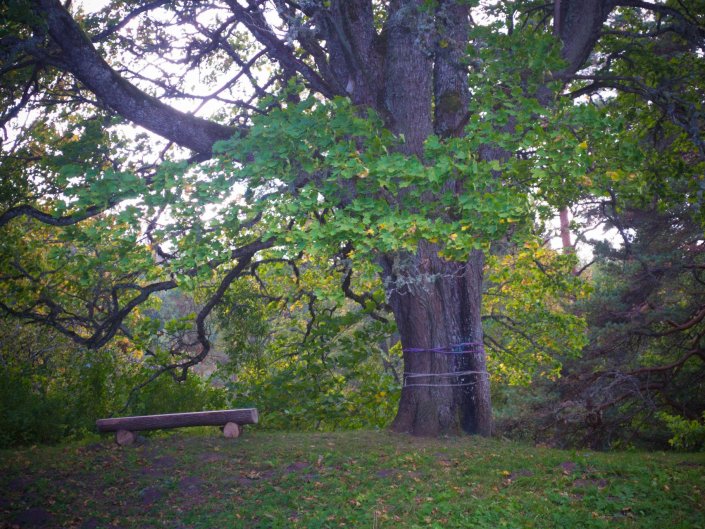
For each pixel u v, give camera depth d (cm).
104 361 1585
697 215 1321
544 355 1816
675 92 1327
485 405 1207
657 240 2273
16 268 1407
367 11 1209
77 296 1484
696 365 1862
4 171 1258
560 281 1711
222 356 3278
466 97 1236
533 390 2330
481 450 1055
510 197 930
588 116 965
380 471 950
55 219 1106
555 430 1873
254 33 1153
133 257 988
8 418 1266
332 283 1511
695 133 1179
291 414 1517
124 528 782
